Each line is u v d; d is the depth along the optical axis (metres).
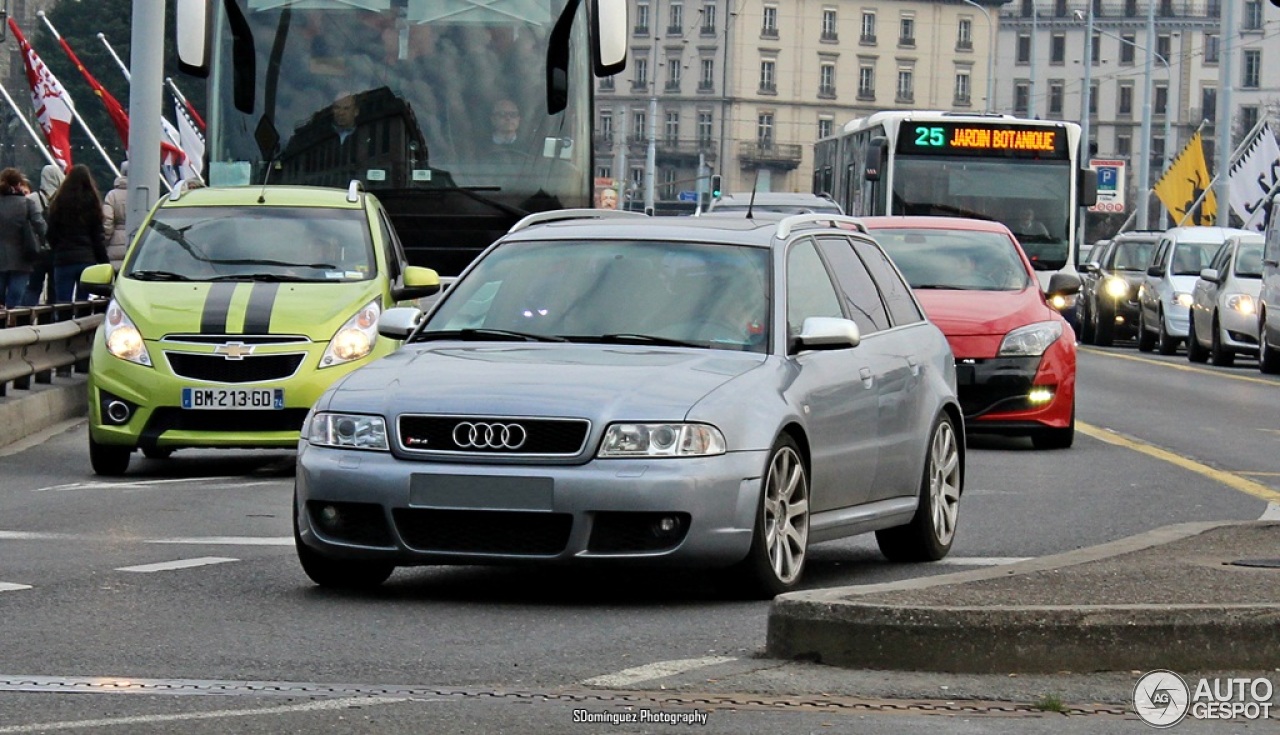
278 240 43.28
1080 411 61.81
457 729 17.34
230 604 24.53
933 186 87.81
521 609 24.42
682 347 26.31
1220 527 28.12
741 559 24.45
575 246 28.09
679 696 18.81
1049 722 17.88
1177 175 151.75
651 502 23.70
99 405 40.31
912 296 31.62
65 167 83.75
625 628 22.98
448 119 52.78
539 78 53.00
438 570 27.97
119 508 35.22
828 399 26.66
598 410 23.92
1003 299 49.31
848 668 20.14
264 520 33.53
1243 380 79.44
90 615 23.50
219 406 39.88
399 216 52.62
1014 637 19.83
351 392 24.92
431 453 24.08
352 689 19.11
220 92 52.97
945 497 30.47
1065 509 36.34
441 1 53.09
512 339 26.78
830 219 30.02
